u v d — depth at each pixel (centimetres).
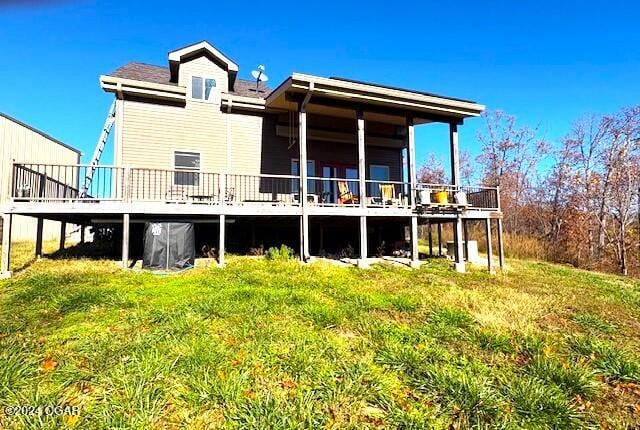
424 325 531
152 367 355
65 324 476
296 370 370
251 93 1448
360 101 1130
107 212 898
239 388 331
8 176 1596
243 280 757
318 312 541
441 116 1265
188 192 1215
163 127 1209
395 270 1012
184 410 306
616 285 1194
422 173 4206
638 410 352
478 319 568
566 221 2398
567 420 320
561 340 509
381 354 417
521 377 388
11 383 326
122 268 865
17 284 700
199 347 399
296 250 1367
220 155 1270
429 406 329
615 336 568
